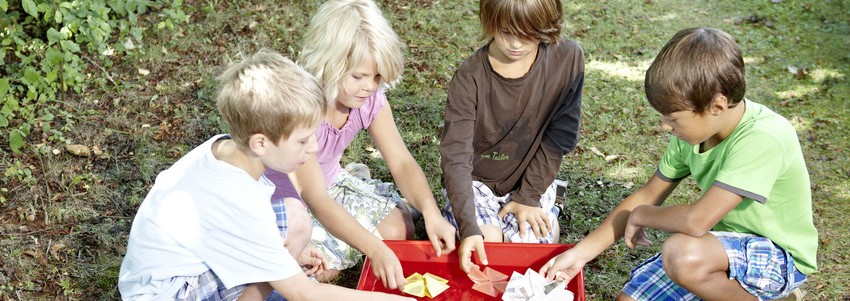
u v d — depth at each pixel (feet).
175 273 7.29
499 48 8.51
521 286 8.17
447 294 8.45
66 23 12.65
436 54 14.49
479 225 9.46
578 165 11.74
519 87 8.95
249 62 7.11
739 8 16.66
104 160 11.57
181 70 13.75
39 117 12.34
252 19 15.31
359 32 7.98
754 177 7.30
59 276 9.48
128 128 12.29
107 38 13.57
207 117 12.61
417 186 9.15
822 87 13.83
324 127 8.87
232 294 7.55
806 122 12.75
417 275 8.60
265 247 7.18
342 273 9.70
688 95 6.99
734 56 6.98
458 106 9.09
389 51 8.11
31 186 10.90
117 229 10.26
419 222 10.64
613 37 15.35
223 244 7.20
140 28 14.56
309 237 8.44
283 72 6.93
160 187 7.36
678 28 15.76
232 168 7.17
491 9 8.18
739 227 7.98
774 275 7.75
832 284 9.32
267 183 7.82
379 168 11.59
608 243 8.47
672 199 10.93
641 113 12.98
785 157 7.37
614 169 11.65
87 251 9.88
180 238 7.20
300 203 8.40
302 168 8.33
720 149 7.64
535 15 8.02
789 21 16.17
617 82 13.85
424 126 12.55
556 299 8.00
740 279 7.68
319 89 7.07
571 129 9.31
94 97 13.00
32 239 10.00
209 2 15.49
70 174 11.21
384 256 8.13
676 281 7.73
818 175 11.42
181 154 11.78
